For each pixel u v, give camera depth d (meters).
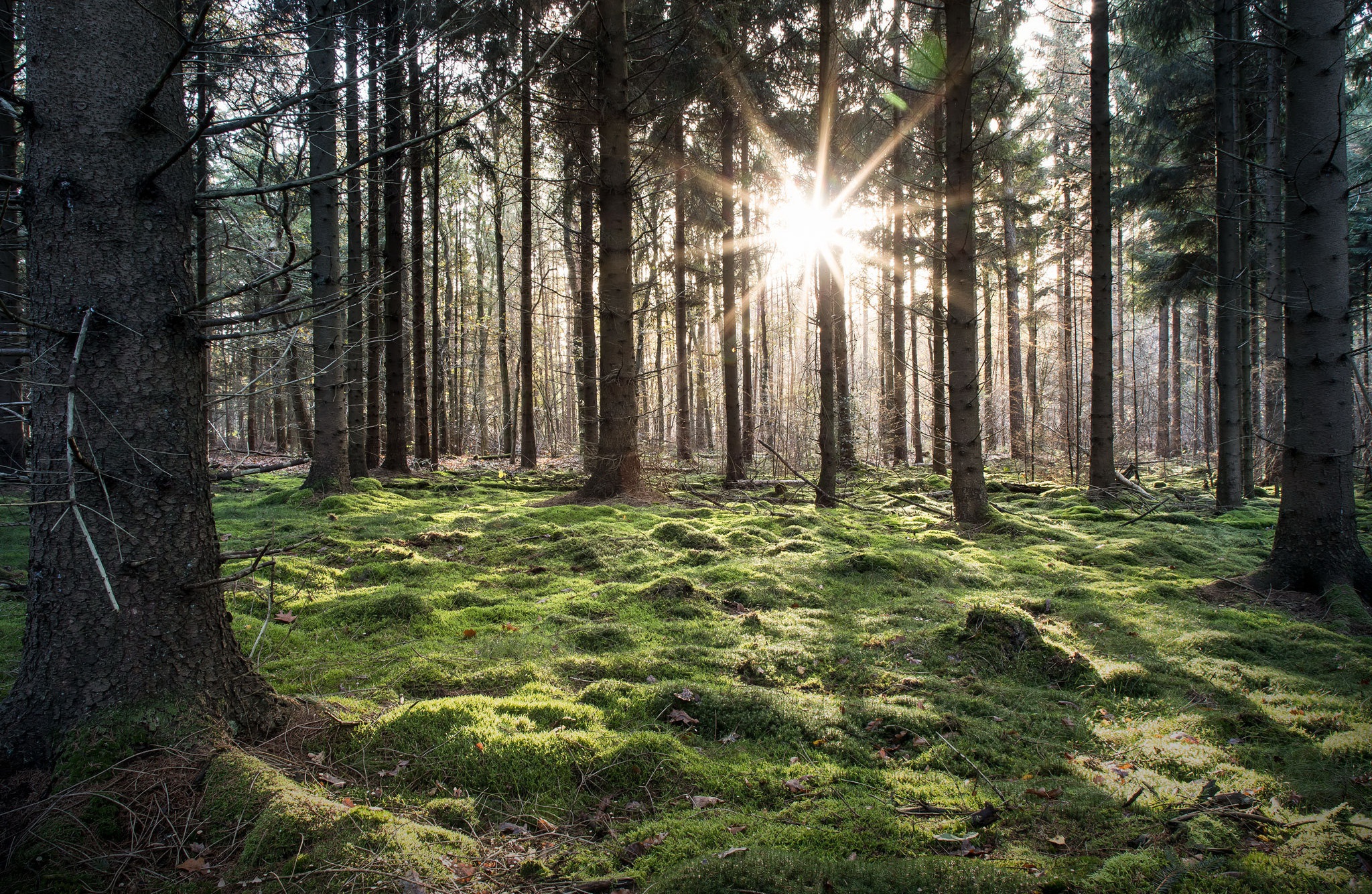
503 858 2.43
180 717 2.74
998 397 20.59
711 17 10.43
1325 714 3.58
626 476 10.38
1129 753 3.31
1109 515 10.01
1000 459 21.02
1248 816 2.67
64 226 2.63
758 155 15.97
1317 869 2.32
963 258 8.82
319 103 3.88
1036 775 3.10
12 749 2.56
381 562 6.42
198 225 3.73
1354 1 6.54
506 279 31.11
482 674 3.98
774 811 2.79
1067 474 15.57
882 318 19.27
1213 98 12.85
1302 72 5.48
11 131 7.75
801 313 26.20
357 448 12.42
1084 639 4.86
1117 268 24.72
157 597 2.76
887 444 17.94
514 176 15.04
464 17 7.66
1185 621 5.14
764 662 4.33
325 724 3.20
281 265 2.82
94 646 2.65
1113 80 17.98
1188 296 15.54
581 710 3.46
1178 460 21.98
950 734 3.43
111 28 2.71
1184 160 13.65
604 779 2.92
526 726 3.25
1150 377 33.00
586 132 12.86
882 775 3.06
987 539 8.09
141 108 2.71
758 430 16.92
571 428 33.94
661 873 2.33
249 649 4.36
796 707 3.60
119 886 2.22
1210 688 4.02
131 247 2.71
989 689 4.01
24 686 2.65
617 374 10.22
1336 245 5.50
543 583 6.09
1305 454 5.68
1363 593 5.36
